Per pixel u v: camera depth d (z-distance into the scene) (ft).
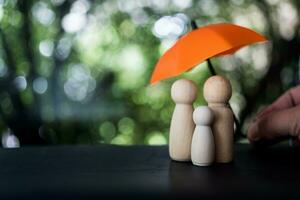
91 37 3.75
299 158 1.51
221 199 1.14
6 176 1.29
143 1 3.78
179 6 3.82
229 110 1.45
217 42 1.36
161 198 1.14
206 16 3.84
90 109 3.79
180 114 1.46
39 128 3.74
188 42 1.40
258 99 3.92
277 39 3.92
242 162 1.46
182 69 1.37
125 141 3.85
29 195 1.15
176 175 1.30
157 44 3.80
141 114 3.84
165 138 3.84
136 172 1.33
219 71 3.79
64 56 3.72
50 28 3.69
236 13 3.87
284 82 3.95
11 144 3.73
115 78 3.81
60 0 3.67
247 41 1.37
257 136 1.62
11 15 3.65
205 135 1.40
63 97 3.75
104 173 1.32
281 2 3.91
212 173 1.32
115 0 3.74
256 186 1.20
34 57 3.69
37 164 1.42
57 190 1.18
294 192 1.17
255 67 3.89
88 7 3.71
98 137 3.82
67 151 1.60
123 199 1.15
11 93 3.69
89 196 1.15
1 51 3.67
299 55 3.95
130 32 3.79
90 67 3.77
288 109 1.59
